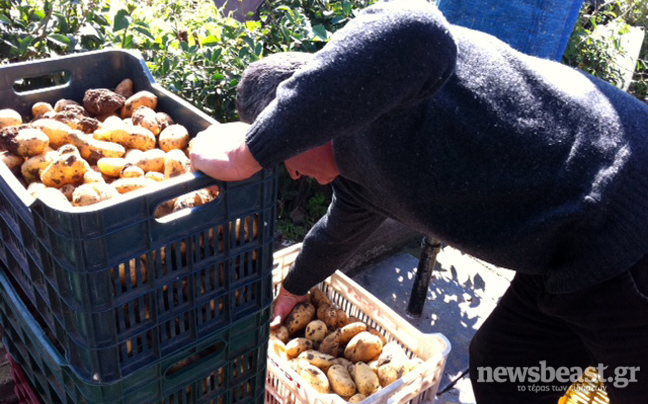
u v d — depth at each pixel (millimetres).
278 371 1896
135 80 1769
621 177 1207
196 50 2490
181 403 1521
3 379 2088
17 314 1569
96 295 1158
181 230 1230
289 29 2686
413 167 1230
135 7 2678
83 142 1442
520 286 1658
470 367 1859
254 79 1308
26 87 2197
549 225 1238
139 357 1312
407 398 1929
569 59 3959
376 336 2141
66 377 1426
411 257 3045
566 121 1236
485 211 1269
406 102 1128
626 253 1216
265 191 1330
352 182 1538
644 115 1311
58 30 2275
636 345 1307
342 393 1999
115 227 1122
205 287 1352
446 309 2730
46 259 1223
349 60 1033
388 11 1054
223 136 1239
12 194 1255
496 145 1198
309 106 1056
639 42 4652
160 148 1514
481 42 1277
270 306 1532
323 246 1878
